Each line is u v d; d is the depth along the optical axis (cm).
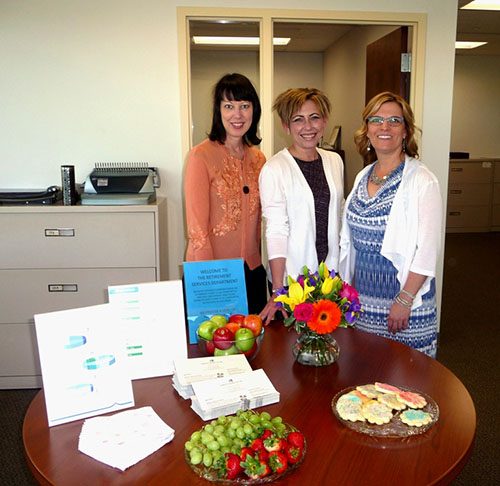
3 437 251
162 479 102
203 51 331
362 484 100
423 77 340
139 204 284
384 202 190
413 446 111
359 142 212
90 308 127
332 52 464
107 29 309
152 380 142
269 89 328
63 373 124
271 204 205
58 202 294
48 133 317
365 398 126
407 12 330
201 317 161
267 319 181
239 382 130
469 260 601
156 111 320
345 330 177
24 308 290
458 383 139
